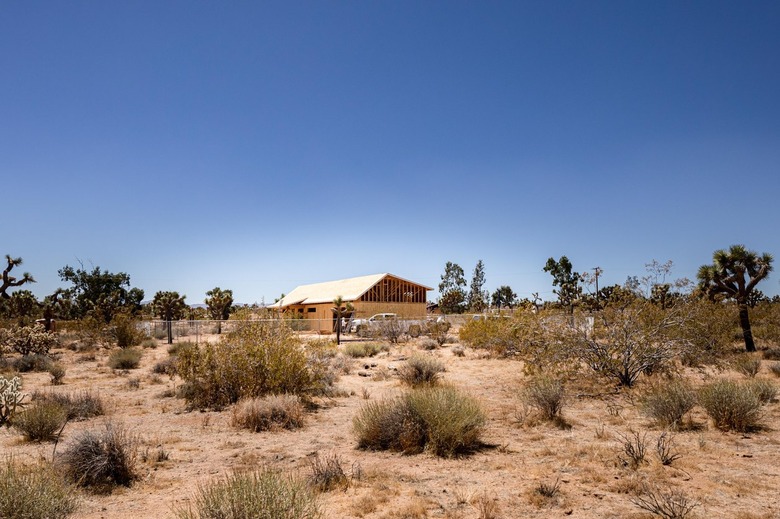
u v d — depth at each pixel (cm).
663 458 736
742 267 2400
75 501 588
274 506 471
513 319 2305
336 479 683
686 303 1463
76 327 3650
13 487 506
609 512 564
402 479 699
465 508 586
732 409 945
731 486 641
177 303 5781
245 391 1300
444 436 834
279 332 1436
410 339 3538
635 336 1419
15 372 2045
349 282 5553
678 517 531
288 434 995
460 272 10662
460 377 1756
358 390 1517
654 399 1038
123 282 7706
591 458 777
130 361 2234
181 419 1146
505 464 764
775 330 2609
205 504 484
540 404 1078
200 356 1385
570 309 1794
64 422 1043
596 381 1459
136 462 796
